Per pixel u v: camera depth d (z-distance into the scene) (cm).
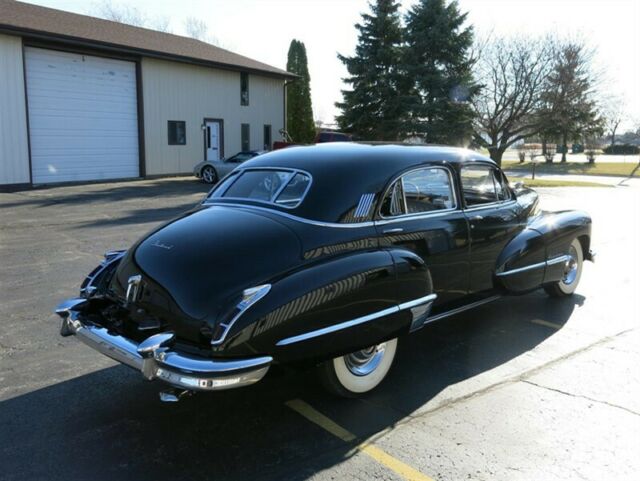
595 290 639
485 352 450
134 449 305
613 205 1590
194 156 2256
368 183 367
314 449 307
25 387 380
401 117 2509
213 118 2317
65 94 1792
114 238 887
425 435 321
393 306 347
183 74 2173
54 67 1753
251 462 294
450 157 439
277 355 295
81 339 336
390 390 380
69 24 1953
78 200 1382
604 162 5309
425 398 369
